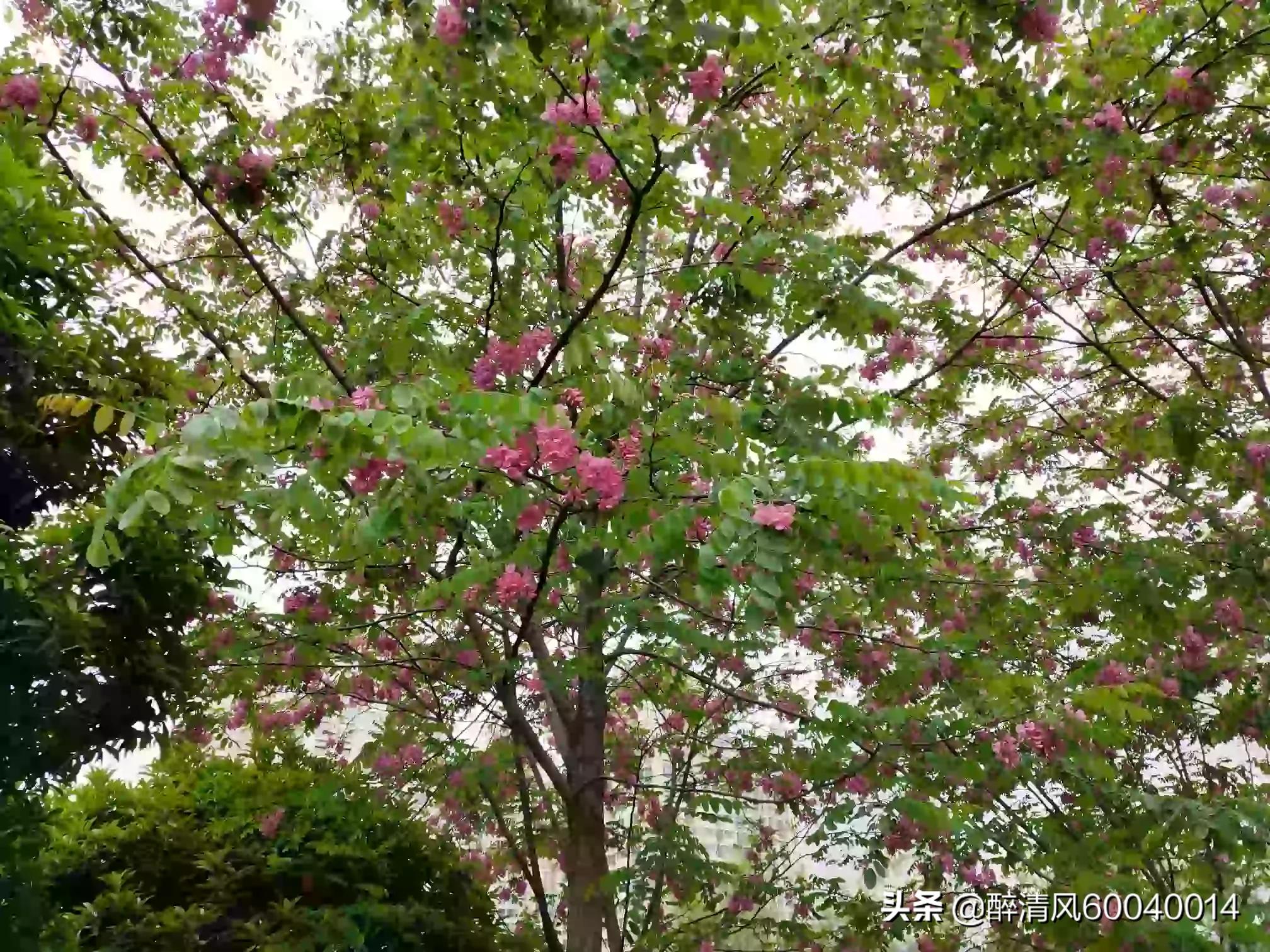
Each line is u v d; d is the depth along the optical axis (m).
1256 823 3.27
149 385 3.12
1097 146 3.35
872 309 3.60
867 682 4.45
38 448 2.72
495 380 3.15
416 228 3.98
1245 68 3.51
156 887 3.96
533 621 3.84
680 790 4.11
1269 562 4.28
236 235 3.47
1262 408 4.86
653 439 2.57
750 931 4.63
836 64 2.86
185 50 3.59
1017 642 4.65
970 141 3.69
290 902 3.83
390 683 4.63
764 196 4.20
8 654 2.52
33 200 2.79
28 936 2.68
